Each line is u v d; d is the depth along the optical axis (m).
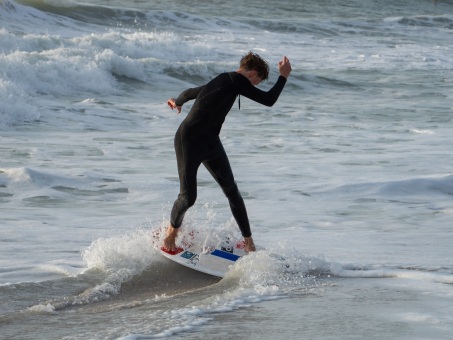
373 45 140.88
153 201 36.12
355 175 42.78
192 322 17.22
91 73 79.44
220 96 22.50
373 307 18.81
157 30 133.38
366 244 27.47
